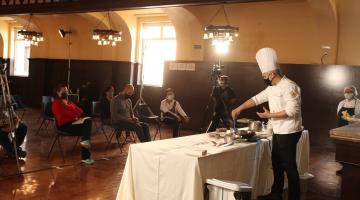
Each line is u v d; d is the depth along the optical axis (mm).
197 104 8625
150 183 2799
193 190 2512
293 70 7336
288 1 7496
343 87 6789
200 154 2611
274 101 3225
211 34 6062
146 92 9758
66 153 5402
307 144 4449
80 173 4371
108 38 8055
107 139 6414
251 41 8109
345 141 1739
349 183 1751
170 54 9641
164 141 3176
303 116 7238
